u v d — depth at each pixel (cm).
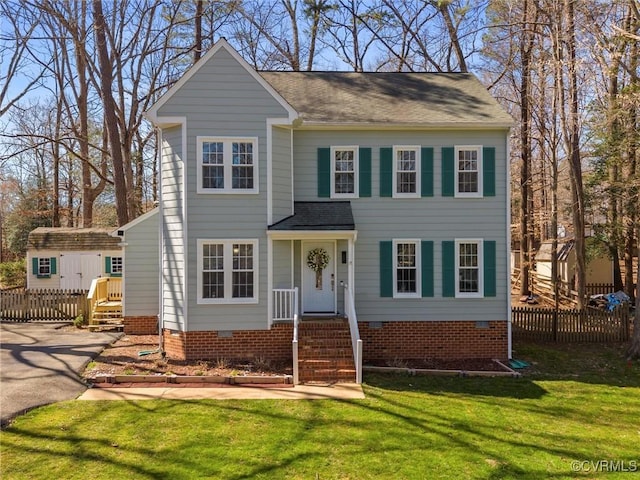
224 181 1321
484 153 1446
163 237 1370
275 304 1337
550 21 1978
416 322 1442
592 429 884
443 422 892
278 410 935
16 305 1792
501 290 1447
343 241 1449
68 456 715
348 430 838
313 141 1447
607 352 1510
